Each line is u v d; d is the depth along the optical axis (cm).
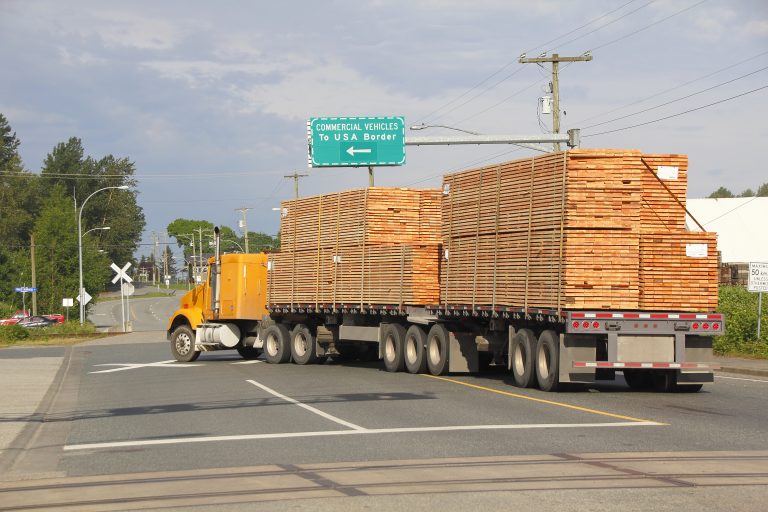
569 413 1540
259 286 3048
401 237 2578
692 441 1223
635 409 1596
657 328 1792
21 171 13250
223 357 3484
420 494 898
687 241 1820
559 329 1850
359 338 2606
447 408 1620
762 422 1417
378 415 1538
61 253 8756
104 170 15512
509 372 2392
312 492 916
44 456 1212
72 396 2036
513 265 1966
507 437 1272
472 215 2139
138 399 1922
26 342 5200
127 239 15738
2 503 911
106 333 6000
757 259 6034
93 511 860
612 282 1792
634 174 1802
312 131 4200
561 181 1817
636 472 998
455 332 2255
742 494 883
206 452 1195
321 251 2744
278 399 1823
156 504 880
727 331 2912
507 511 821
